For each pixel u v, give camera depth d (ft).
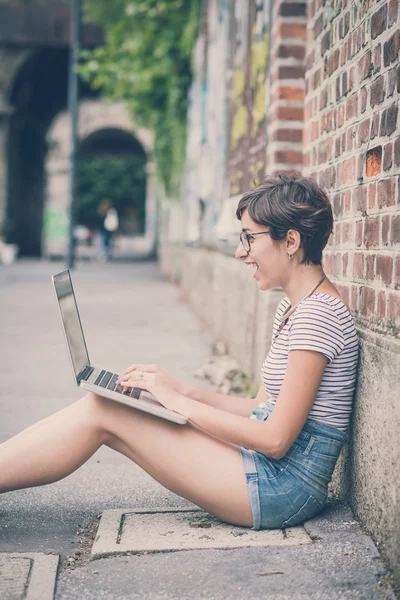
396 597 8.70
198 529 10.60
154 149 68.23
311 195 10.05
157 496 12.65
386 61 9.85
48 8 96.37
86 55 59.11
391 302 9.47
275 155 17.62
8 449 10.41
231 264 25.44
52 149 114.62
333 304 10.06
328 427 10.23
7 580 9.29
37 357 26.12
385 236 9.77
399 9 9.42
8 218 101.65
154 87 55.31
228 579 9.20
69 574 9.61
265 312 17.81
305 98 14.60
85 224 190.29
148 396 10.68
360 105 10.93
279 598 8.75
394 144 9.50
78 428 10.36
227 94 27.55
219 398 11.26
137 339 29.96
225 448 10.27
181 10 48.11
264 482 10.13
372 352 9.95
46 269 78.79
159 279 63.82
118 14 58.90
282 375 10.37
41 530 11.18
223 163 28.37
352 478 10.85
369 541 9.92
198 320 36.17
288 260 10.19
